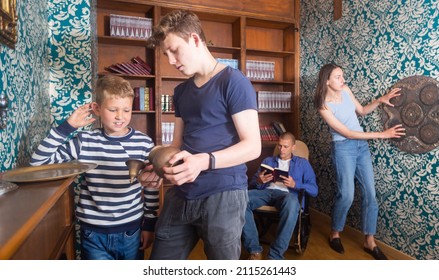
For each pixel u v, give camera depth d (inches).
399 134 90.2
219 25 138.1
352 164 96.0
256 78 137.9
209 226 38.5
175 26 36.7
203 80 40.6
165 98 123.6
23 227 20.7
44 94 67.3
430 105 82.5
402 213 92.0
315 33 129.1
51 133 44.2
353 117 98.0
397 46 91.5
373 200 96.0
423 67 84.3
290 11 139.7
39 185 32.2
